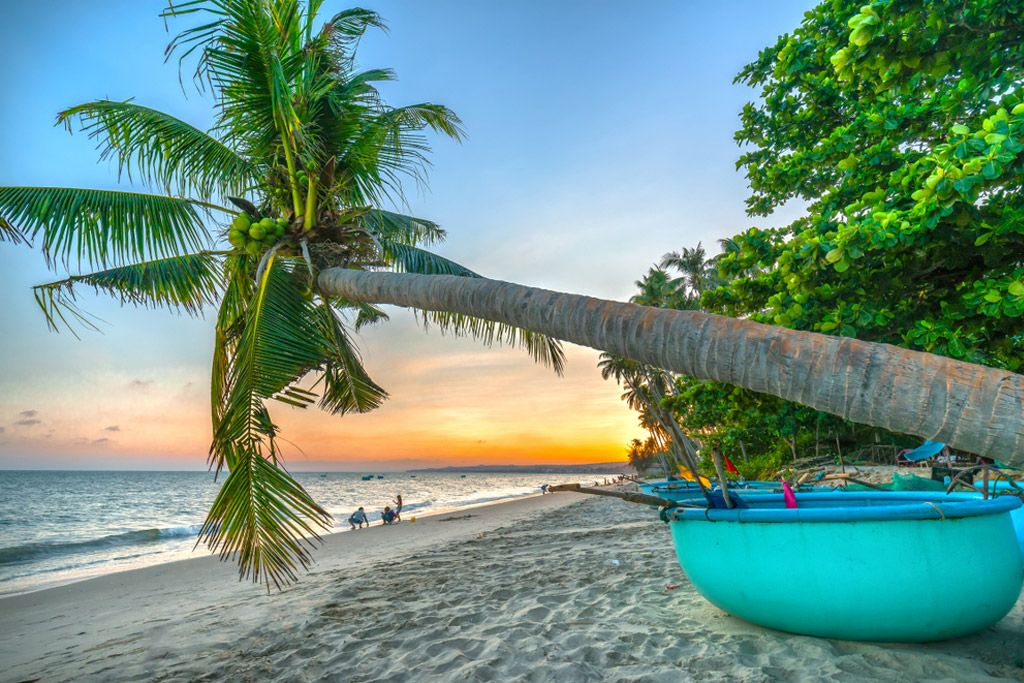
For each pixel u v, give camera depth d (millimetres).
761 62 5734
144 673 4387
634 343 2547
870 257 3445
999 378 1702
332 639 4797
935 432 1755
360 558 11484
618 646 3924
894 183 3279
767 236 4410
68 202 5762
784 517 3584
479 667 3725
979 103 3436
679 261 38750
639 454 64750
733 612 4016
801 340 2066
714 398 4852
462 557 9344
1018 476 4867
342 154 7020
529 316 3117
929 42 2701
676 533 4406
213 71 5570
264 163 6520
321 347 5199
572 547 9328
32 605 9359
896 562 3332
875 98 4621
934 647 3473
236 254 6312
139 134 6195
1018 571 3537
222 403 5156
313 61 6297
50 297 6086
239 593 8391
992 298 2934
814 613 3537
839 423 4695
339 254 5984
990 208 3043
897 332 3545
